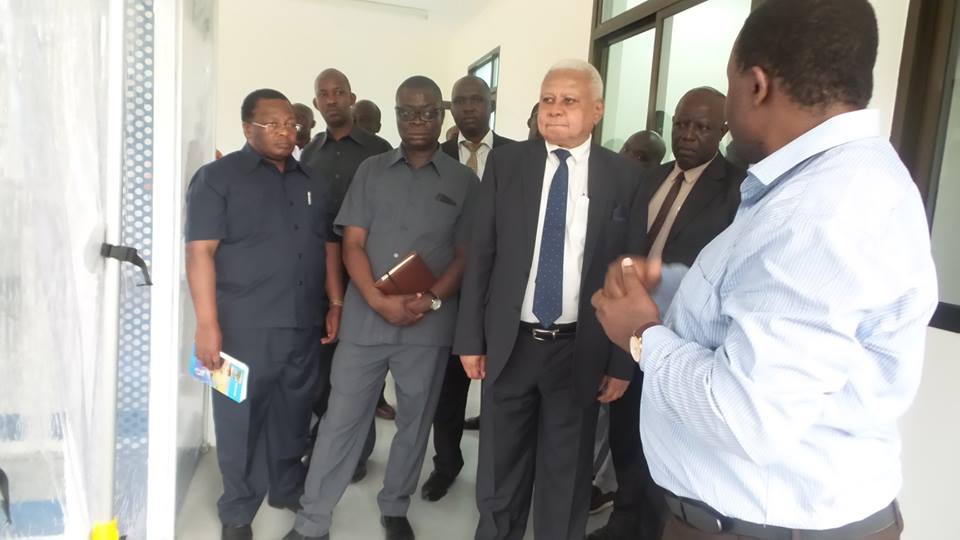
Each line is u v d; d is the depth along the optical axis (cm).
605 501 251
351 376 205
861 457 83
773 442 72
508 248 177
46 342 91
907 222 76
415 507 242
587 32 464
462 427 258
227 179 191
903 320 77
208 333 185
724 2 306
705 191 193
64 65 93
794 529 84
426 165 209
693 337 89
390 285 194
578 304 175
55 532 95
